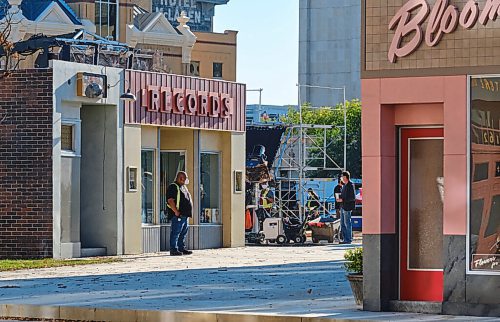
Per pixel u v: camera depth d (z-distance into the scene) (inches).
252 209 2236.7
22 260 1669.5
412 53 965.2
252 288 1230.3
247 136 2608.3
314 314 960.9
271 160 2588.6
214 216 2044.8
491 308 940.0
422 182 987.3
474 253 947.3
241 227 2075.5
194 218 1994.3
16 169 1721.2
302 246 2111.2
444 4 954.1
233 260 1701.5
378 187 980.6
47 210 1708.9
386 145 983.6
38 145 1710.1
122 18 3277.6
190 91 1951.3
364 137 983.0
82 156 1834.4
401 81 969.5
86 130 1834.4
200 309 1011.9
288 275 1406.3
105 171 1825.8
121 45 1881.2
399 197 992.2
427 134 984.3
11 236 1723.7
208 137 2022.6
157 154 1924.2
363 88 981.2
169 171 1999.3
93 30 3154.5
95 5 3208.7
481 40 945.5
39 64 1836.9
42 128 1708.9
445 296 954.1
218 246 2043.6
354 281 1019.9
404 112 983.6
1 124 1726.1
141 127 1881.2
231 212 2050.9
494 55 941.8
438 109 975.0
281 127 2618.1
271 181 2447.1
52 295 1154.7
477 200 947.3
